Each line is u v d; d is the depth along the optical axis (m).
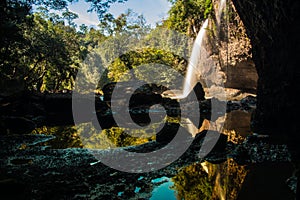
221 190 4.79
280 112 8.27
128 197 4.62
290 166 5.70
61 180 5.41
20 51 27.84
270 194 4.39
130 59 33.50
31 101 17.66
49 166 6.41
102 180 5.44
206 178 5.50
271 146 7.09
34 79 35.16
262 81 10.73
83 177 5.61
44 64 35.50
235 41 23.88
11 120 11.94
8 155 7.47
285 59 8.02
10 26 17.20
